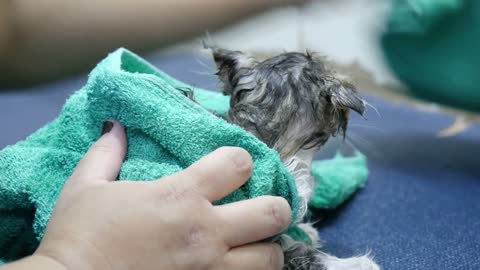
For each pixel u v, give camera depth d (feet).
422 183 4.07
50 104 6.07
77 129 2.76
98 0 5.55
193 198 2.04
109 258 1.92
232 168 2.12
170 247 1.97
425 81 4.80
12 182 2.62
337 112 2.90
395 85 5.65
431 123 5.38
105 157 2.36
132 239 1.94
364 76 6.04
